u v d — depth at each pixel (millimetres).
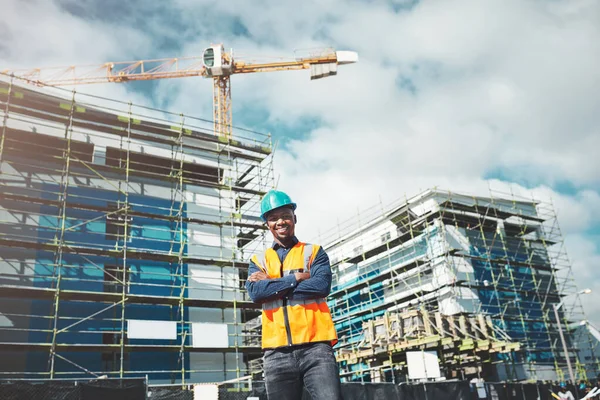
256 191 31922
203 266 28297
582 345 38875
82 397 14812
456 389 20406
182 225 28734
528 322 37062
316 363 3182
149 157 29281
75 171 26625
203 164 30984
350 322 39781
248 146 32781
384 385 18844
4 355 21844
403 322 26688
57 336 23000
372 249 38750
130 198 27984
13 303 22656
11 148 24422
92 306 24266
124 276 23922
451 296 34000
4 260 22969
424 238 37219
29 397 14125
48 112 27172
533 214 41875
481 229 37219
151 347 23672
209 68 55000
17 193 24531
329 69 57031
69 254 24609
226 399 17141
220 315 27750
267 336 3320
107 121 28422
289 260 3506
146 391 15789
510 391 22938
